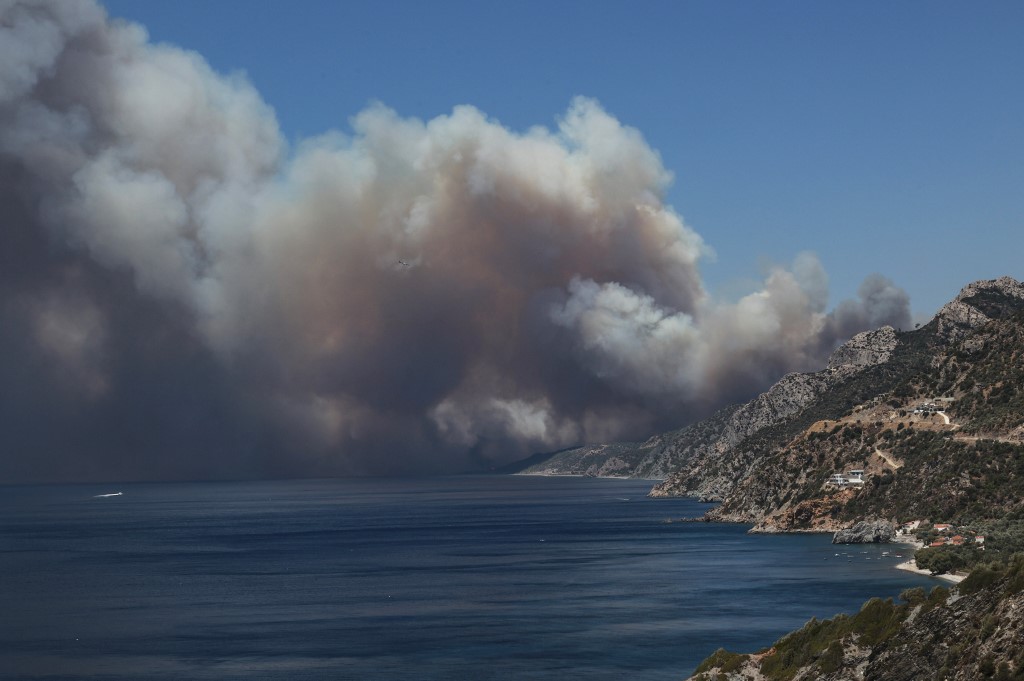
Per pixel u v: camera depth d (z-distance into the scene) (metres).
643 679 194.62
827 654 147.62
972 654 126.94
